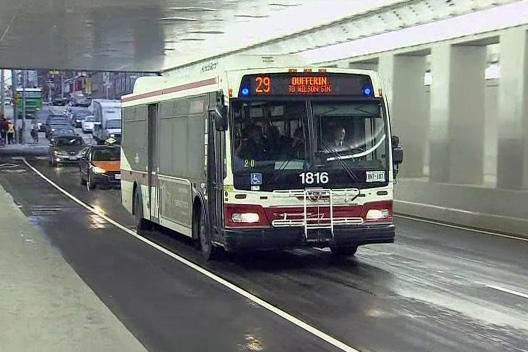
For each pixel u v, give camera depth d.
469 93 33.09
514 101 28.33
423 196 33.12
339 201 17.58
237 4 31.67
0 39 47.28
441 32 33.09
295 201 17.42
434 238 24.64
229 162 17.30
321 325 12.50
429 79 41.53
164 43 48.03
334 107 17.83
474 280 16.75
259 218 17.31
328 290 15.58
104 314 12.52
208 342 11.39
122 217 30.80
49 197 40.16
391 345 11.25
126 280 16.72
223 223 17.59
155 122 24.55
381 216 17.86
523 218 26.16
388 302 14.36
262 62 18.64
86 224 28.19
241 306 14.01
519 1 26.73
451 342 11.44
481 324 12.59
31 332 11.23
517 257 20.27
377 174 17.84
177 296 14.93
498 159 29.25
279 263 19.16
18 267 16.95
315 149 17.56
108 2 31.50
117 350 10.36
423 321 12.80
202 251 19.70
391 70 38.00
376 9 32.62
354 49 41.09
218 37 44.31
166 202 23.05
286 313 13.41
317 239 17.45
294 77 17.72
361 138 17.92
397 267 18.55
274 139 17.47
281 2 30.95
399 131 38.03
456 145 33.19
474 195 29.20
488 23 29.53
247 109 17.42
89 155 46.56
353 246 18.72
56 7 33.03
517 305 14.11
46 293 14.07
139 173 26.53
